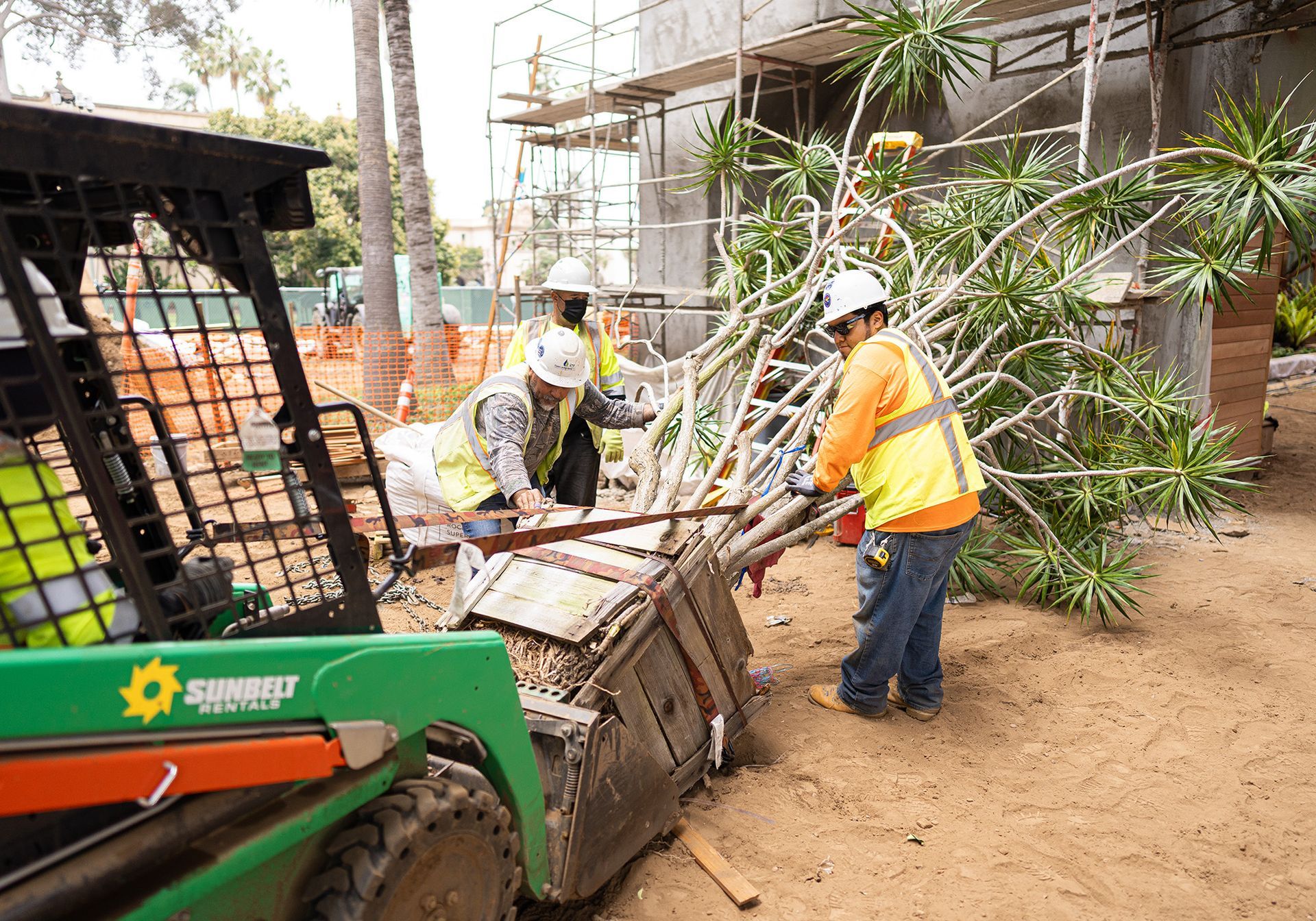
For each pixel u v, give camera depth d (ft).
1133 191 16.79
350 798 6.09
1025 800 10.84
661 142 34.65
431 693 6.51
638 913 8.85
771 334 17.43
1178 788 11.12
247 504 22.61
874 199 19.20
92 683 4.58
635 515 10.27
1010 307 16.22
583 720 8.32
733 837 10.03
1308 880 9.37
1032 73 25.02
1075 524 17.28
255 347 8.84
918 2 20.31
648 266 37.17
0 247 4.63
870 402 10.99
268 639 5.44
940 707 12.92
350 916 5.83
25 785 4.33
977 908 8.93
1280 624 16.22
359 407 6.68
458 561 7.38
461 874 6.65
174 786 4.91
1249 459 16.21
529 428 12.05
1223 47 22.81
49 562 4.98
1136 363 19.16
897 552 11.45
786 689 13.84
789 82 30.96
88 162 4.86
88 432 5.11
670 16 34.65
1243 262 17.66
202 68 124.88
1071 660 14.83
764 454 14.64
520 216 135.85
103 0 54.49
